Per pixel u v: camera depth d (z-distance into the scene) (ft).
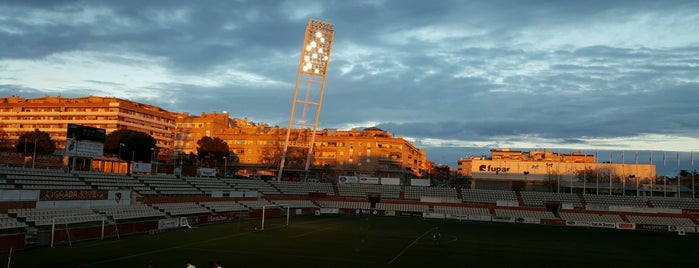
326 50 466.70
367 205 443.32
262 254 186.29
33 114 639.35
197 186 366.02
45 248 184.44
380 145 652.07
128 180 314.55
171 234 239.09
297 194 446.19
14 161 278.05
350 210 429.79
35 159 297.33
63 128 624.59
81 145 307.99
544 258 197.06
